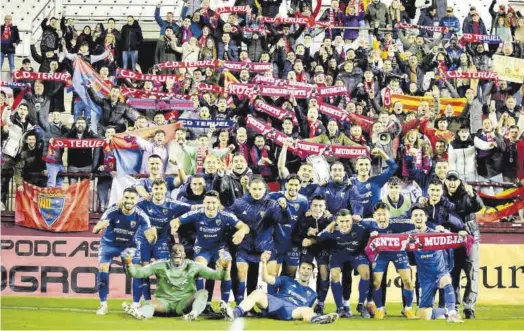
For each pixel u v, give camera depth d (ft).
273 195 33.86
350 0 53.01
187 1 54.24
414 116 42.70
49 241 39.50
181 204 34.22
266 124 40.32
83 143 41.22
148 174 40.16
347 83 47.50
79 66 45.85
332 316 31.48
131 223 33.50
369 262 33.81
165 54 50.21
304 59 49.21
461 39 51.21
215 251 33.55
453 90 48.06
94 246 39.34
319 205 33.71
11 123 42.47
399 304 38.47
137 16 57.98
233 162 36.14
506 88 48.52
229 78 47.32
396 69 49.44
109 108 45.19
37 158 41.52
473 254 35.35
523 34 53.21
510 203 41.24
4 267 39.34
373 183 35.78
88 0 58.03
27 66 48.26
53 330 29.01
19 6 56.34
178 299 32.42
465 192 34.99
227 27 50.31
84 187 39.93
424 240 33.17
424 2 58.54
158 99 45.27
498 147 42.11
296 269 34.19
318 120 43.21
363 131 43.42
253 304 31.68
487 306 38.68
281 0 53.62
